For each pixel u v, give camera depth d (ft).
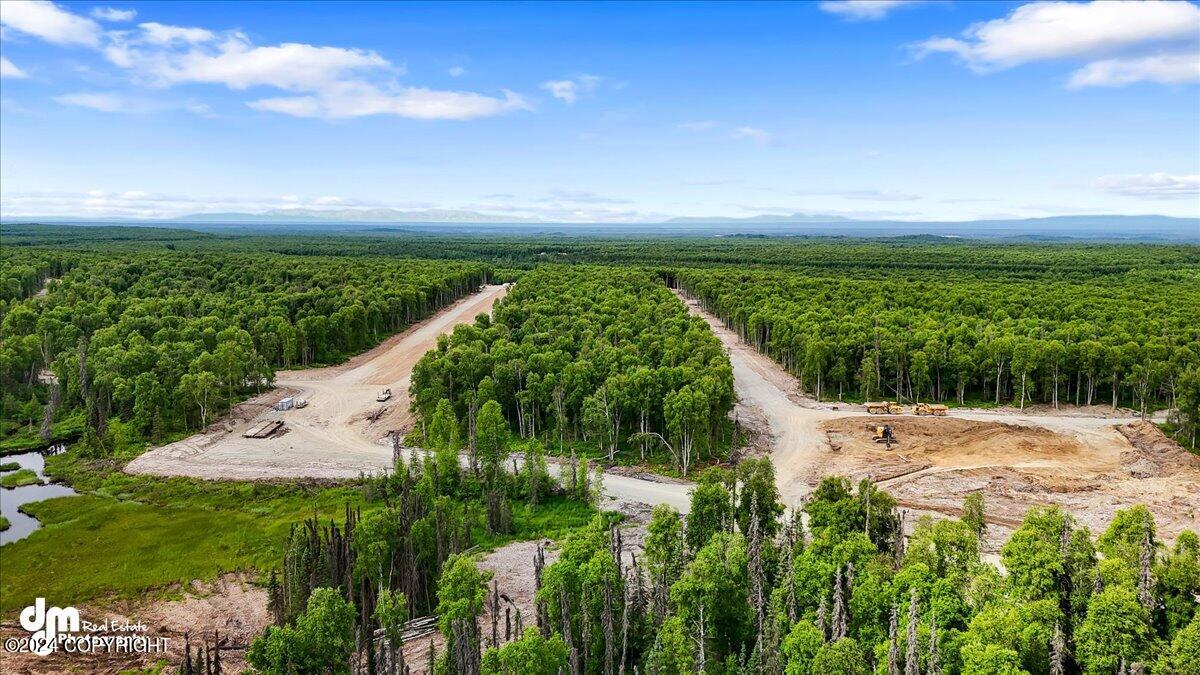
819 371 457.27
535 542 270.05
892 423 402.52
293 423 414.62
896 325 517.14
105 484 329.72
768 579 199.41
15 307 574.15
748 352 601.21
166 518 295.28
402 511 241.76
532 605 224.74
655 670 168.25
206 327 508.12
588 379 379.55
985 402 454.40
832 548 193.77
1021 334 493.36
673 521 213.05
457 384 405.39
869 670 161.79
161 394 394.93
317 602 179.83
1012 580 187.62
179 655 207.31
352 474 339.57
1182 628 161.79
